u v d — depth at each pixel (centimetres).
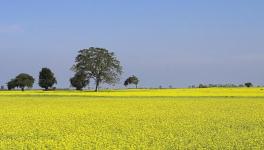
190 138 2184
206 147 1944
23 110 4000
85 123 2844
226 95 6881
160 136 2242
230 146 1945
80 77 10356
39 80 11556
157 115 3400
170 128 2580
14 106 4625
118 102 5216
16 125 2714
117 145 1984
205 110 3897
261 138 2166
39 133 2386
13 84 11794
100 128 2583
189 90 8794
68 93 7838
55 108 4272
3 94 7562
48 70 11575
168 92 8031
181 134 2334
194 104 4756
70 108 4266
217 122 2898
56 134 2345
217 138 2181
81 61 10269
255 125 2739
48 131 2455
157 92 8081
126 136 2242
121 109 4084
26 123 2828
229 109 4009
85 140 2102
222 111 3772
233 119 3070
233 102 5094
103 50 10262
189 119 3089
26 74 11888
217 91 8212
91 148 1903
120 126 2681
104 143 2023
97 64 10169
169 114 3488
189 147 1953
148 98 6256
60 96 7025
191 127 2628
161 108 4181
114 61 10294
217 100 5556
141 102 5191
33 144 2009
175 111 3794
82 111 3841
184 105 4606
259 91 8069
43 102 5331
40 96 7031
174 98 6219
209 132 2412
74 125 2731
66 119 3094
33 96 7044
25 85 11756
